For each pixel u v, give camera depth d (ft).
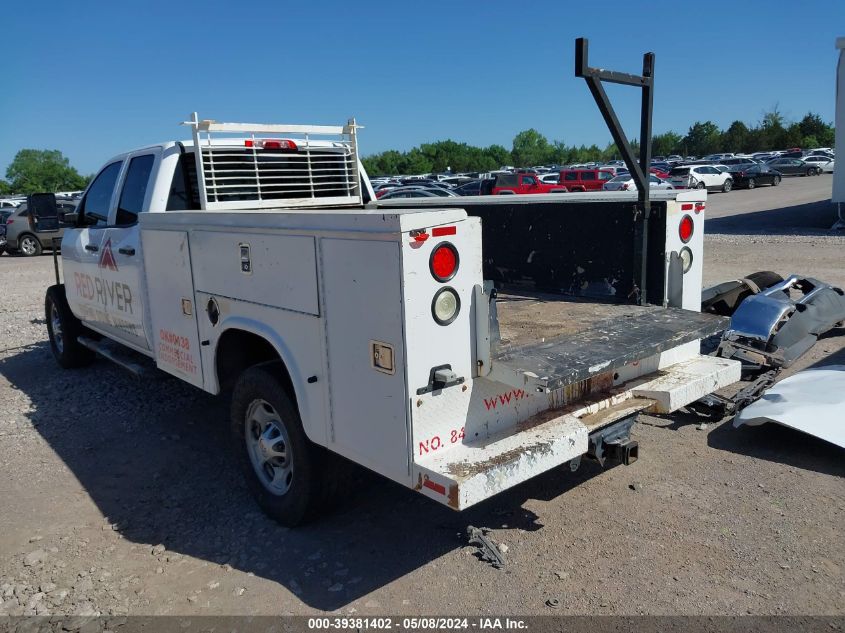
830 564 10.73
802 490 13.02
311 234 10.12
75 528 12.84
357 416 9.95
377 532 12.30
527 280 15.47
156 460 15.80
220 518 13.07
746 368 18.45
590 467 14.38
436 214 8.87
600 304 13.51
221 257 12.53
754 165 135.13
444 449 9.49
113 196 18.29
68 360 23.04
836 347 21.48
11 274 53.11
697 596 10.11
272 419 12.69
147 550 12.03
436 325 9.12
